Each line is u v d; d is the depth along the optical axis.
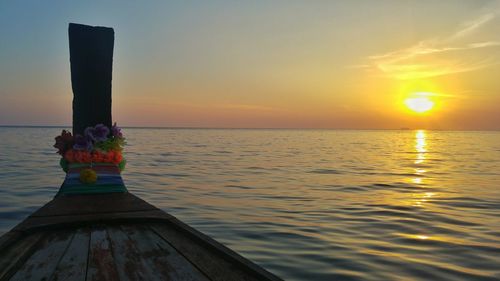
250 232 9.61
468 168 29.66
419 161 36.75
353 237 9.24
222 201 14.17
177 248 3.62
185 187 17.66
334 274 6.79
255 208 12.87
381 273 6.86
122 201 5.48
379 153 50.00
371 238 9.16
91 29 6.80
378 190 17.59
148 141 80.31
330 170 27.00
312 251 8.10
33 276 2.92
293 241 8.84
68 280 2.83
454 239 9.10
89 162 6.23
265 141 90.88
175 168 26.52
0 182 18.00
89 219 4.47
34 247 3.66
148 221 4.62
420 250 8.23
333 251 8.12
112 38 6.89
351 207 13.20
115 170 6.30
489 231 9.85
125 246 3.71
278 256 7.77
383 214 12.00
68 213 4.74
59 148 6.38
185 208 12.70
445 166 31.39
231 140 93.81
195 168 26.81
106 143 6.37
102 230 4.30
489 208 13.18
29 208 12.12
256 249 8.22
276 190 17.19
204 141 84.31
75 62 6.74
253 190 17.09
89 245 3.73
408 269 7.07
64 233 4.17
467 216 11.74
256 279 2.87
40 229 4.20
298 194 16.14
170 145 64.06
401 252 8.07
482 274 6.81
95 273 2.98
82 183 5.98
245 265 3.04
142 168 26.14
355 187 18.52
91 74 6.78
